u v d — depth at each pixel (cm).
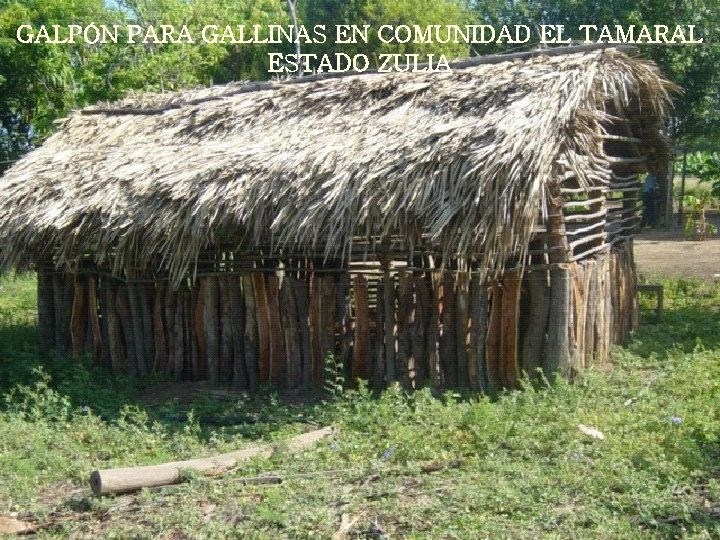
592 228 945
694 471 607
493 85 889
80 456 744
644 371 937
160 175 948
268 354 963
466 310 862
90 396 923
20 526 604
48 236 1008
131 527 584
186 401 932
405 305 888
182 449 746
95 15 1966
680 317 1242
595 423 727
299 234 849
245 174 895
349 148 872
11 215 1027
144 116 1175
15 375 1011
